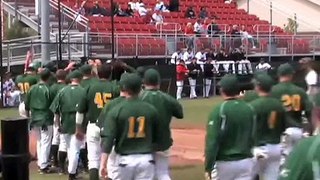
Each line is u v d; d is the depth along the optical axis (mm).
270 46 29875
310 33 36969
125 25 27641
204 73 25641
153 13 30234
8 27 27078
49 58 19328
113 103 7398
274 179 7348
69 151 10117
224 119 6094
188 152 12750
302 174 3125
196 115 19094
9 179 4762
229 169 6164
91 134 8977
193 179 10062
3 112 19422
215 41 27891
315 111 3225
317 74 9312
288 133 7566
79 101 9156
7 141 4750
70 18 24922
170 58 26000
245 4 38781
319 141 3111
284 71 7805
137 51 25000
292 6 38656
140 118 6027
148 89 7473
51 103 10844
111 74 9344
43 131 10867
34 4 27531
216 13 34312
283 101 7672
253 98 7555
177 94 24438
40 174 10836
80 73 10016
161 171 7387
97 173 9008
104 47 23812
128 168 6023
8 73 21391
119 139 6062
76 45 22812
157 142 6246
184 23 30594
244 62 26969
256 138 7023
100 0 29141
